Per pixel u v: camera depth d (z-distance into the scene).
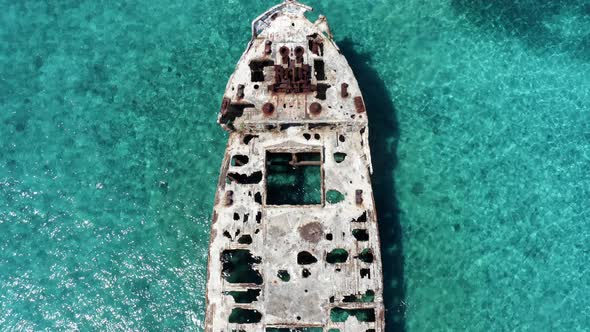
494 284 20.52
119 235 21.83
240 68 20.00
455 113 22.83
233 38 24.52
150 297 20.94
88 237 21.89
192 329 20.45
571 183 21.70
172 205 22.06
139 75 24.33
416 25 24.22
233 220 18.16
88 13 25.69
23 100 24.34
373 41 24.02
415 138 22.45
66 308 20.97
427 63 23.61
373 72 23.47
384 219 21.27
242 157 19.92
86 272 21.41
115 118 23.69
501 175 21.88
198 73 24.09
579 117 22.64
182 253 21.39
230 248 17.88
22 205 22.56
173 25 25.02
